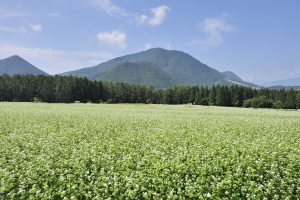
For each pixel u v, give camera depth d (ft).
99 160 38.17
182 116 118.62
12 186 30.04
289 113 156.46
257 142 54.34
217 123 90.33
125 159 38.78
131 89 463.01
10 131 68.54
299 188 32.27
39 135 61.82
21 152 42.98
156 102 468.75
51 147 47.11
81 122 87.56
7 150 44.24
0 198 28.12
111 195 29.12
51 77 408.26
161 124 84.74
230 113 148.25
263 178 34.76
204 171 34.37
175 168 35.32
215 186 31.86
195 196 29.63
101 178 32.19
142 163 37.40
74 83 394.52
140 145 50.52
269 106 333.83
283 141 54.60
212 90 415.03
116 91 448.65
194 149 45.50
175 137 59.31
